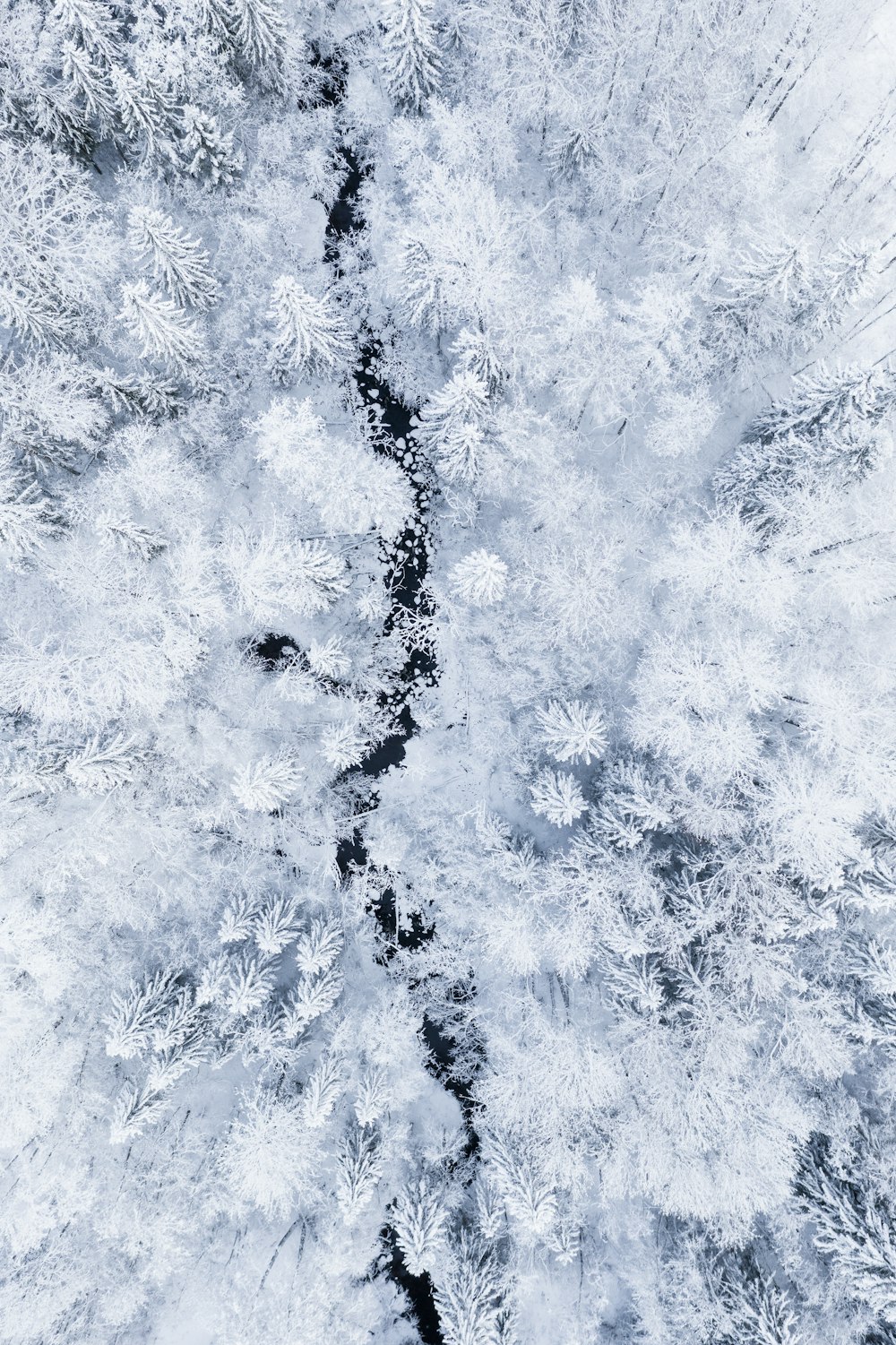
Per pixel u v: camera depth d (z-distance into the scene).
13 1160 21.83
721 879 20.88
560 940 21.03
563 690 23.52
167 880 23.83
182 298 21.33
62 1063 21.84
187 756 23.72
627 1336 22.47
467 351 20.23
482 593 22.00
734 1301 20.27
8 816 21.52
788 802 20.28
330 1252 21.91
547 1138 21.41
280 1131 20.88
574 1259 22.84
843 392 17.97
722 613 22.39
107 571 22.02
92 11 18.58
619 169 23.62
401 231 23.47
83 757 21.03
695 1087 20.20
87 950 23.05
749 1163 19.98
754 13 22.06
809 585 22.70
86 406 20.80
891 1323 20.48
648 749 22.77
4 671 21.12
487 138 23.25
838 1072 20.28
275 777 22.27
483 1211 21.67
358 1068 23.05
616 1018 22.09
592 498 23.27
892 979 19.84
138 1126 20.72
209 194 22.97
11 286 20.09
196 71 20.72
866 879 20.58
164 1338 22.38
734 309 21.22
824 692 20.92
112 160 22.77
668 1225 22.83
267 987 21.67
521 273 23.69
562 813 21.62
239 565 21.86
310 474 22.16
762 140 22.06
